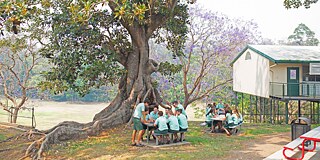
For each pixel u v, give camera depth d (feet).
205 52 104.47
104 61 58.13
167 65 67.56
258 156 37.55
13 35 84.07
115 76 61.16
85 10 36.81
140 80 61.31
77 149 42.37
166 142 43.29
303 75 76.74
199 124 65.41
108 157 37.52
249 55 90.94
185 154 37.47
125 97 62.59
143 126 42.52
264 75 79.92
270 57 74.90
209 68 107.14
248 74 90.99
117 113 58.03
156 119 43.06
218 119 52.37
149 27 62.34
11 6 33.27
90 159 37.50
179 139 45.93
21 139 50.08
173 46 75.87
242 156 37.47
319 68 72.79
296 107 103.71
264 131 56.24
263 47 86.69
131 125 56.90
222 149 40.78
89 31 57.57
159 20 62.13
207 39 103.04
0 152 43.14
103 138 48.85
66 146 44.45
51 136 45.65
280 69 77.00
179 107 47.14
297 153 37.60
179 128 43.70
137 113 42.39
